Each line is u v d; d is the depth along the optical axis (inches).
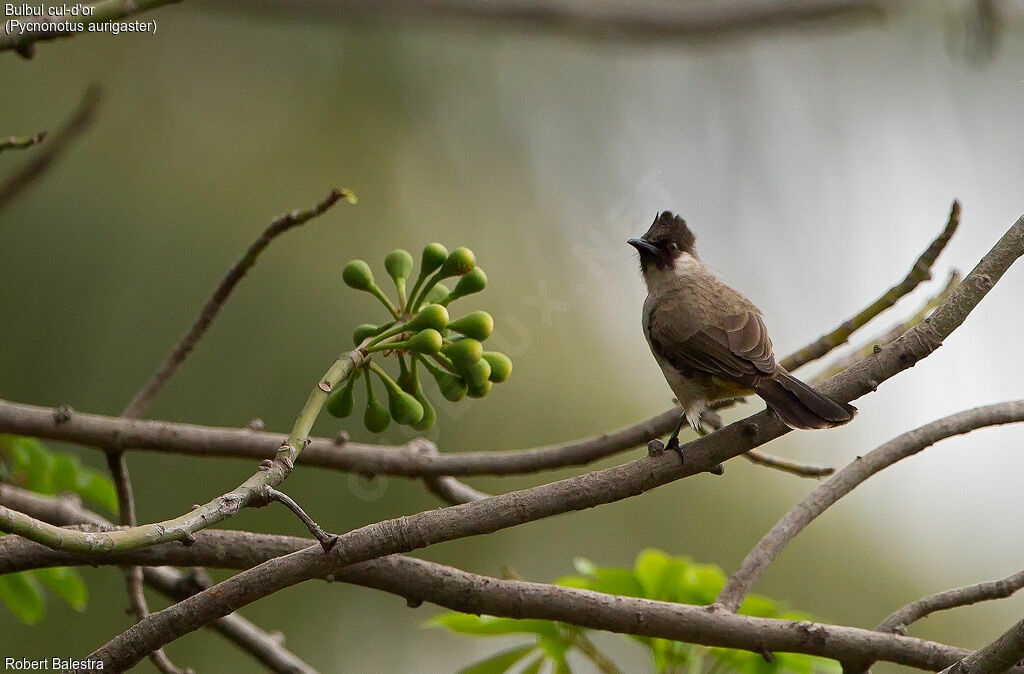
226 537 197.5
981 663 168.9
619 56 471.8
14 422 236.7
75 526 215.3
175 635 167.3
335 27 426.0
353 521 350.0
